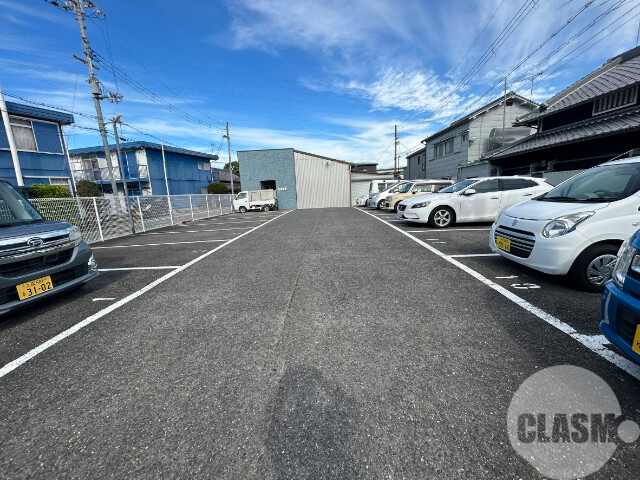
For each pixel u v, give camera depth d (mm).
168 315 2828
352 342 2191
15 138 11609
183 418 1519
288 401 1611
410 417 1470
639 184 2812
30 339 2459
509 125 15711
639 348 1479
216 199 17469
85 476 1225
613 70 9898
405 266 4133
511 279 3402
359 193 25016
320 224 9961
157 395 1703
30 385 1848
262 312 2799
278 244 6391
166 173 22781
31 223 3199
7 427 1508
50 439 1423
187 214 13797
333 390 1685
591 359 1880
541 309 2602
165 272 4426
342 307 2834
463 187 7445
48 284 2881
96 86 13258
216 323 2609
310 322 2547
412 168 26266
